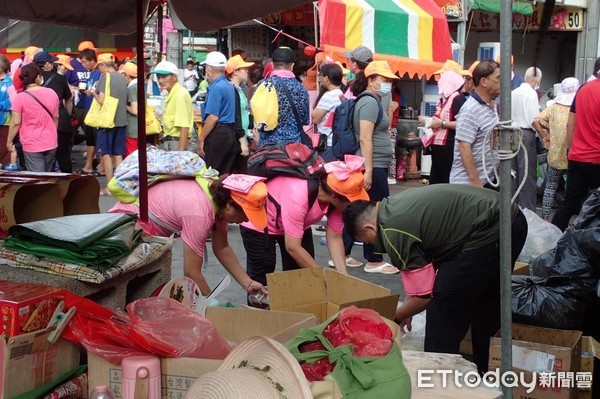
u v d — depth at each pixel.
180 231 4.02
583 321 4.45
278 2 3.86
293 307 4.00
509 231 3.00
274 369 2.19
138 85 3.99
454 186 3.90
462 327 3.88
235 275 4.41
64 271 3.02
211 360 2.67
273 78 7.24
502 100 2.93
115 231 3.26
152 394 2.66
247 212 3.88
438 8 11.84
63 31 17.50
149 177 4.03
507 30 2.85
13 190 3.49
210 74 8.26
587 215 4.51
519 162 8.08
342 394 2.30
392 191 11.57
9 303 2.64
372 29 10.43
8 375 2.61
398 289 6.37
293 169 4.43
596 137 6.68
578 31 14.89
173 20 4.69
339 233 4.67
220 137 8.14
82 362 3.04
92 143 12.44
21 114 9.59
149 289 3.59
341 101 6.98
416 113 13.49
